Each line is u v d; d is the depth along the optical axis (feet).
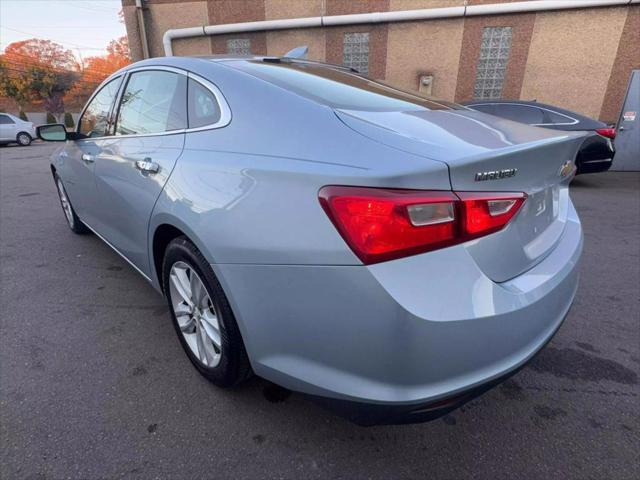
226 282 4.83
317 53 32.65
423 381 3.90
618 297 9.24
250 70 5.99
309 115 4.73
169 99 6.55
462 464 5.07
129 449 5.21
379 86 6.82
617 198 18.86
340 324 4.01
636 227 14.38
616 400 6.14
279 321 4.46
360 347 3.96
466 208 3.89
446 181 3.82
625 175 25.08
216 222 4.85
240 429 5.54
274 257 4.31
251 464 5.03
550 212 5.66
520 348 4.39
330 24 31.24
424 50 31.04
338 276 3.91
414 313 3.69
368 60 32.09
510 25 29.37
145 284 9.79
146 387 6.30
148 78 7.30
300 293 4.20
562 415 5.85
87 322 8.12
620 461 5.12
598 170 20.99
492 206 4.10
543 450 5.28
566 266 5.32
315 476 4.89
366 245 3.73
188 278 6.24
